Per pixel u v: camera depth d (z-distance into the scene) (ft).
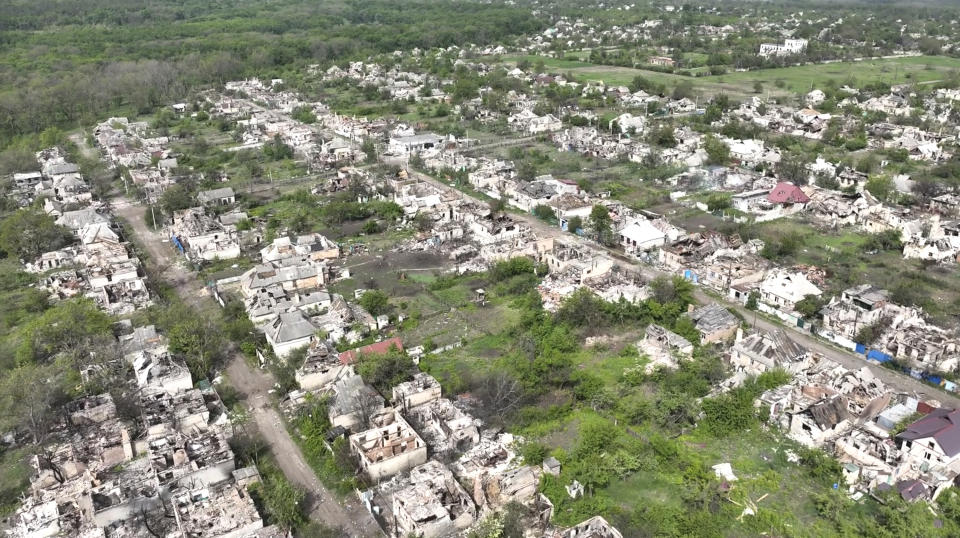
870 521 273.54
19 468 328.90
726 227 615.57
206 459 316.60
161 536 279.08
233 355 426.51
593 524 274.16
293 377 389.19
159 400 366.02
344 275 536.42
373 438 328.70
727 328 428.97
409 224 646.33
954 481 297.74
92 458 331.77
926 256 549.54
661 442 320.70
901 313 434.30
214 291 513.45
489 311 475.72
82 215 647.15
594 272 508.12
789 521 281.95
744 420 340.80
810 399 353.31
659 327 426.51
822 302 461.78
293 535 279.69
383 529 282.36
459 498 289.33
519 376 382.01
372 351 406.82
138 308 493.77
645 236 574.97
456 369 403.13
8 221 619.67
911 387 377.71
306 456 330.95
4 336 456.04
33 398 350.43
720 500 292.20
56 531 286.46
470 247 581.53
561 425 348.18
